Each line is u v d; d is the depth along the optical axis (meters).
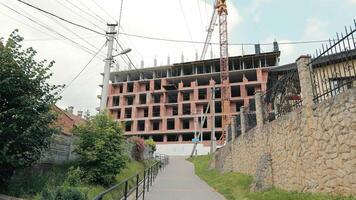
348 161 6.76
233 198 11.11
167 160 36.78
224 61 61.03
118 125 13.62
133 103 67.31
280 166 10.84
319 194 7.79
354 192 6.48
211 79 62.94
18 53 9.47
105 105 15.09
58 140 12.37
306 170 8.77
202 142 56.94
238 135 18.73
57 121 10.66
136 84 68.19
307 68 8.95
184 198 11.61
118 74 71.31
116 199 11.28
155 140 64.62
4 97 8.88
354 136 6.60
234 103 59.03
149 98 65.94
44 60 9.91
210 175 21.06
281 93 11.29
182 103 63.19
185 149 58.69
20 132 8.73
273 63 61.94
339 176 7.07
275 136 11.48
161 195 12.29
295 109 9.68
